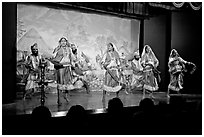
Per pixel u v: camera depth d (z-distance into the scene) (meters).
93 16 8.58
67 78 5.99
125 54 9.13
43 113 3.36
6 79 5.67
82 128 3.45
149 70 7.27
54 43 7.89
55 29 7.92
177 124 3.62
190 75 8.30
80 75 7.64
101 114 4.70
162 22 8.72
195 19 8.23
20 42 7.36
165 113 3.81
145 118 3.53
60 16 8.00
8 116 4.25
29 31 7.51
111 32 8.91
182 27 8.45
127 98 6.91
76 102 6.01
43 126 3.32
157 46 8.84
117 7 8.08
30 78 6.47
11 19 5.87
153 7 8.64
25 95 6.50
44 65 5.91
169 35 8.68
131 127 3.53
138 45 9.29
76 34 8.27
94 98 6.84
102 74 8.60
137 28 9.30
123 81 7.52
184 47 8.43
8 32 5.78
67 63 6.10
